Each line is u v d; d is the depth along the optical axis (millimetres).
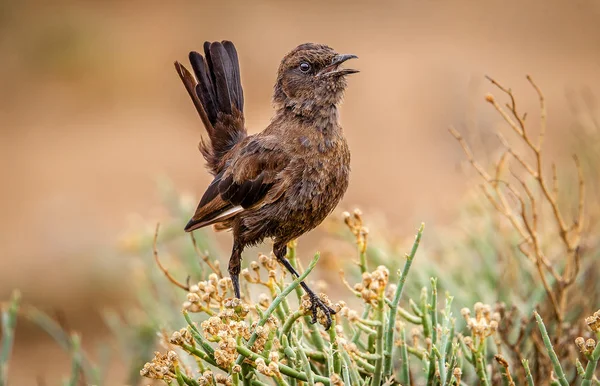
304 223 8250
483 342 6742
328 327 7051
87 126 24797
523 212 8133
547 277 8961
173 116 25203
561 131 19766
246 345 6406
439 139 20781
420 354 7102
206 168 9305
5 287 16484
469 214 11195
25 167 22656
